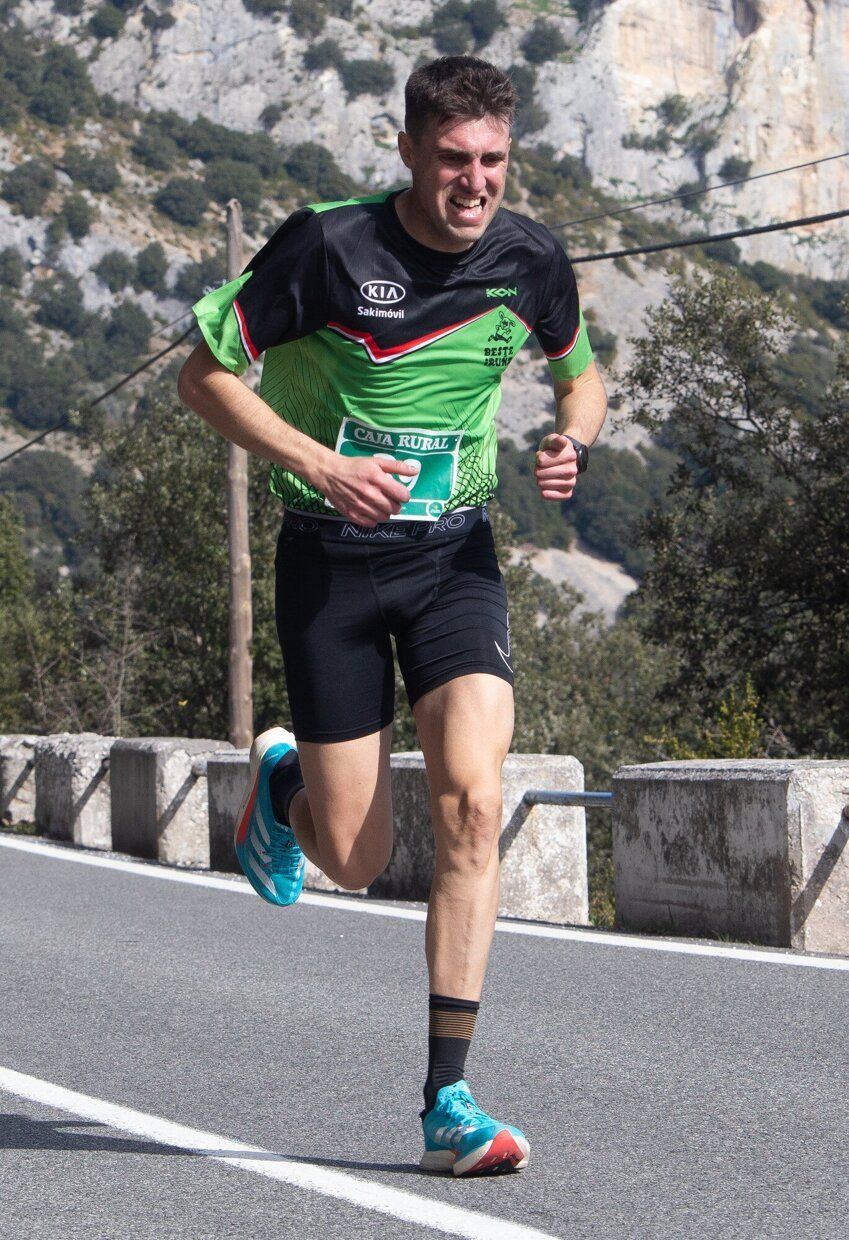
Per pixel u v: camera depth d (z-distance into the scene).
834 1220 4.11
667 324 33.34
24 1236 4.08
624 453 151.50
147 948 9.23
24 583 69.69
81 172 166.00
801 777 8.70
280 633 4.89
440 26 196.88
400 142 4.43
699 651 33.78
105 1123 5.26
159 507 46.50
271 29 193.12
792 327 32.88
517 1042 6.51
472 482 4.80
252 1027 6.93
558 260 4.80
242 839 5.68
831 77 187.50
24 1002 7.64
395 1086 5.76
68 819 16.47
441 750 4.65
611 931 9.66
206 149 180.00
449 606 4.75
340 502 4.44
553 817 10.88
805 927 8.66
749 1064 6.04
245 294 4.45
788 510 32.66
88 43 191.12
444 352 4.59
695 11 191.38
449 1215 4.16
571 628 75.31
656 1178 4.52
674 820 9.45
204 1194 4.41
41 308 155.25
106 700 47.09
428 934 4.62
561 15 195.12
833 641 32.53
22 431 143.88
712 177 185.88
